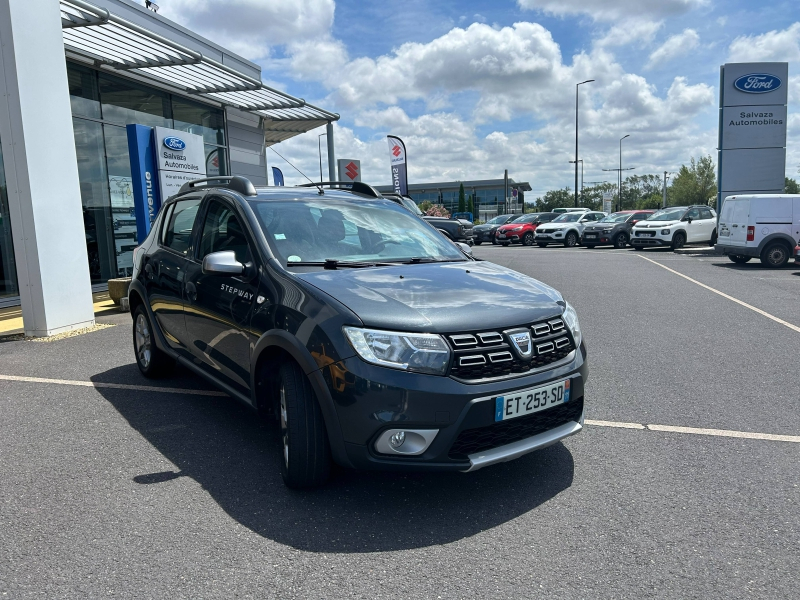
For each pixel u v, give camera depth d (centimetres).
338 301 296
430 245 424
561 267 1538
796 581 233
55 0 724
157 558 253
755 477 326
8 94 680
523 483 323
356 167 1795
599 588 231
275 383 340
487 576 239
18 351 648
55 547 262
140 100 1248
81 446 377
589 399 462
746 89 1984
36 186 700
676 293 1027
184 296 429
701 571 241
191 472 338
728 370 539
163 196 1035
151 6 1404
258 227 372
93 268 1156
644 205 8062
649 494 308
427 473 337
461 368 277
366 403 272
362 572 243
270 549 260
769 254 1462
